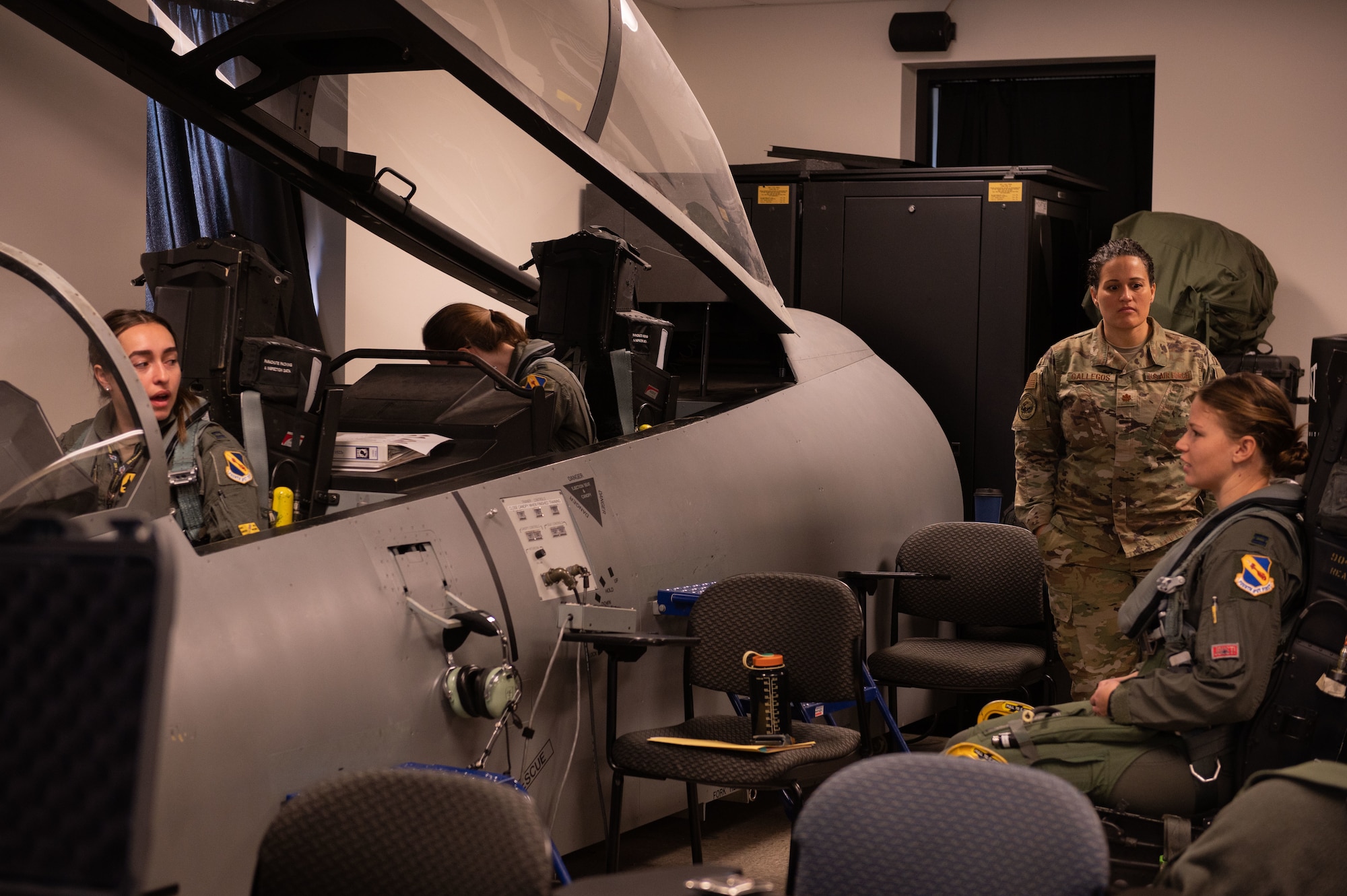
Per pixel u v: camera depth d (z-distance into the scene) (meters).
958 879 1.46
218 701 1.97
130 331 2.25
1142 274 3.37
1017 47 5.68
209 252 2.56
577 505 2.88
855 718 3.88
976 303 4.59
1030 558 3.68
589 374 3.54
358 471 2.65
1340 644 2.06
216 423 2.47
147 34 2.88
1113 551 3.47
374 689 2.26
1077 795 1.45
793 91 6.01
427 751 2.37
